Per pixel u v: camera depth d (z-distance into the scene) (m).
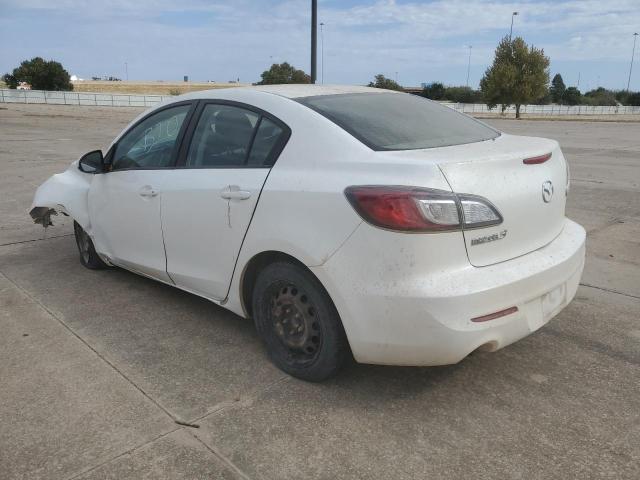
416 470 2.52
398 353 2.75
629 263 5.34
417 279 2.63
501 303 2.73
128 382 3.26
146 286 4.80
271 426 2.84
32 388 3.20
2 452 2.66
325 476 2.49
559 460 2.57
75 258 5.62
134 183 4.19
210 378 3.30
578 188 9.23
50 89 68.19
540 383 3.21
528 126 29.39
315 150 3.07
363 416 2.92
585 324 3.99
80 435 2.78
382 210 2.65
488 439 2.72
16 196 8.89
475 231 2.70
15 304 4.43
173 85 127.06
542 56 46.03
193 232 3.69
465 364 3.43
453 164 2.71
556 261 3.00
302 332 3.18
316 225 2.90
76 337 3.85
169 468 2.54
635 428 2.80
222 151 3.60
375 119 3.28
